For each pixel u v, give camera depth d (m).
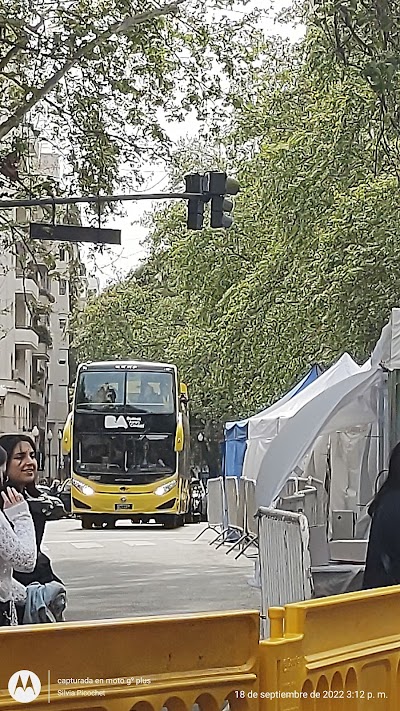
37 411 86.75
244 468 25.44
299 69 33.22
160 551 25.73
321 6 14.59
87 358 70.69
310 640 4.89
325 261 28.20
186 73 20.97
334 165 28.45
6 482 7.89
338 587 10.75
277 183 30.11
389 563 7.65
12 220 22.61
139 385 36.25
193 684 4.32
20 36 19.17
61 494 49.25
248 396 40.19
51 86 19.92
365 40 14.66
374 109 20.14
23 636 3.91
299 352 33.81
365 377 15.15
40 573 7.97
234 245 40.16
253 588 17.34
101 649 4.11
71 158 20.83
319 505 15.40
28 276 26.42
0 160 20.64
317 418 15.15
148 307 69.69
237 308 35.56
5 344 68.00
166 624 4.29
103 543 28.66
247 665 4.53
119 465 35.78
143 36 20.19
